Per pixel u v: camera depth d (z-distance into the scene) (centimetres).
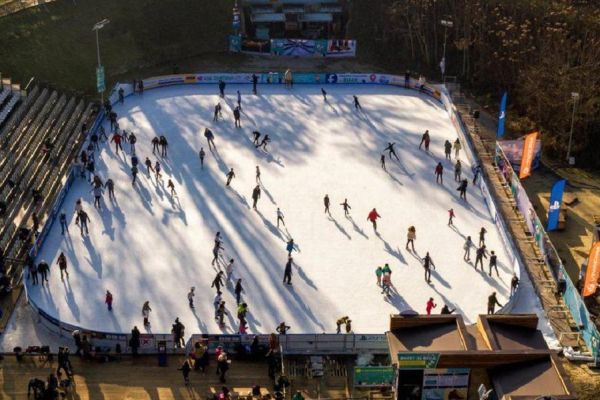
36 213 7206
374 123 8950
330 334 5762
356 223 7262
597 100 8956
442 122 9019
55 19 9975
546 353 4994
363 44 10631
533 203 7994
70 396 5366
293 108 9225
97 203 7388
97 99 9262
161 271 6619
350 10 10994
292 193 7669
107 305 6203
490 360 5006
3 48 9294
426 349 5166
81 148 8262
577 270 7012
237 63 10269
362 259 6812
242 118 8969
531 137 7912
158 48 10306
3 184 7331
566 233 7512
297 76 9750
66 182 7556
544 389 4819
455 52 10331
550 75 9181
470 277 6619
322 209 7450
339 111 9188
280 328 5828
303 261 6762
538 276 6694
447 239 7069
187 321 6112
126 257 6762
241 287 6262
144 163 8075
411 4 10356
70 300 6284
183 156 8212
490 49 9875
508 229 7294
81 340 5681
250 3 11050
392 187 7806
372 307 6291
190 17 10656
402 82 9769
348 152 8375
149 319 6109
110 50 10050
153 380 5522
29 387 5278
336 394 5472
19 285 6469
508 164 7938
